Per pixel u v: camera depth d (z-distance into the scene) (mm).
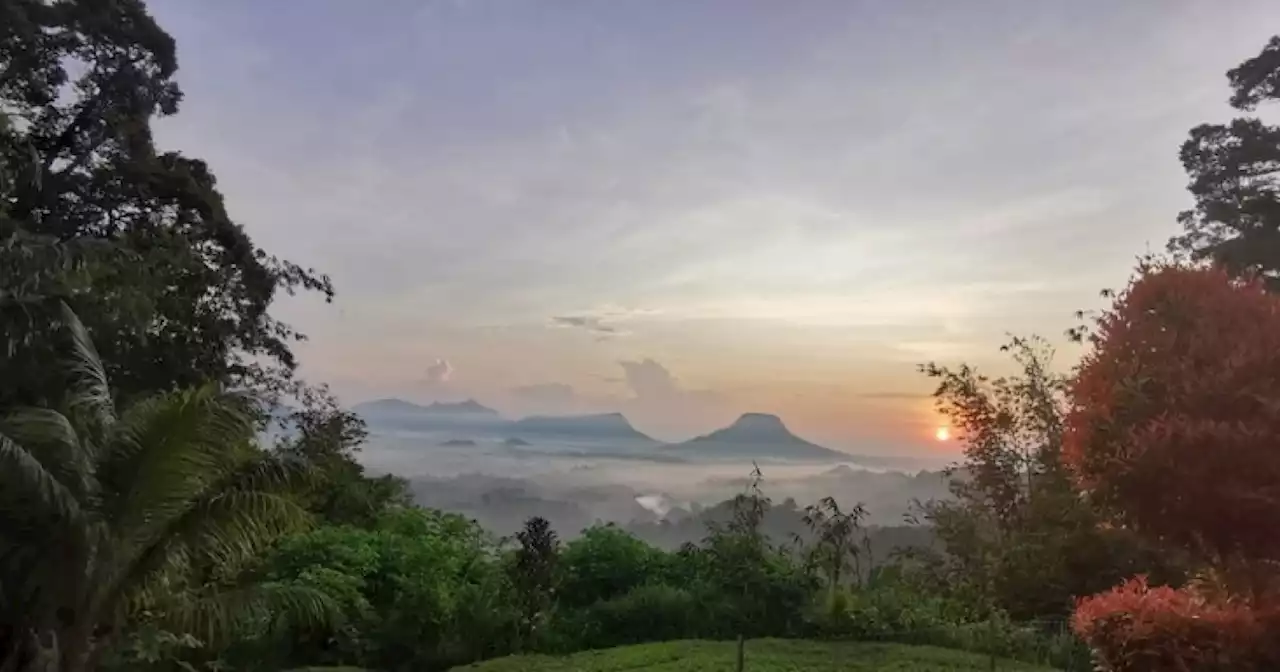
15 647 7199
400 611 11078
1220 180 16156
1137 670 5008
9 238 9961
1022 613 10648
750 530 12555
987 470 11469
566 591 12609
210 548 7395
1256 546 4707
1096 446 5141
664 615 11570
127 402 12242
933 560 12141
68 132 15523
